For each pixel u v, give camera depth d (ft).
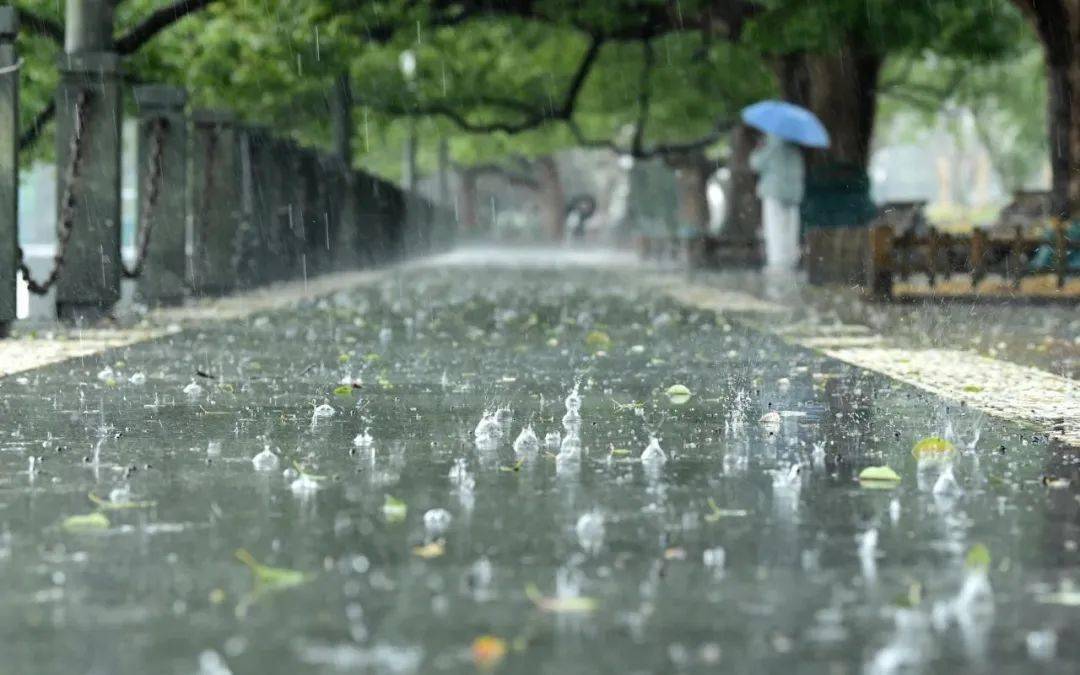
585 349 120.16
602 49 373.61
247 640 34.45
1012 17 283.79
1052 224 189.47
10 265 128.06
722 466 61.16
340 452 64.49
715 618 36.55
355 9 242.17
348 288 236.22
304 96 317.83
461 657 33.17
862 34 219.61
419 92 356.38
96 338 128.98
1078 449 66.18
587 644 34.24
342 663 32.63
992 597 38.83
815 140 274.57
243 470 59.36
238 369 101.91
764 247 330.13
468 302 195.52
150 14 208.85
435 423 74.49
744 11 272.92
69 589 39.27
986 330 142.10
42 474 58.13
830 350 119.85
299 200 261.03
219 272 202.18
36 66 214.90
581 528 46.85
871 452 65.21
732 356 114.11
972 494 54.54
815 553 44.14
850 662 32.99
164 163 177.27
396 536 46.34
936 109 479.41
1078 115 220.64
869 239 191.11
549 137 531.09
